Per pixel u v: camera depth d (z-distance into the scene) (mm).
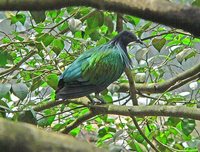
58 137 1351
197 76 7793
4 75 7738
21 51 9242
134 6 1623
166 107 6332
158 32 9188
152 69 9008
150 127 8852
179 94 9648
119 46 7730
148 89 8250
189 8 1562
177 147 8641
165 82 8125
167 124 7977
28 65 8836
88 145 1368
